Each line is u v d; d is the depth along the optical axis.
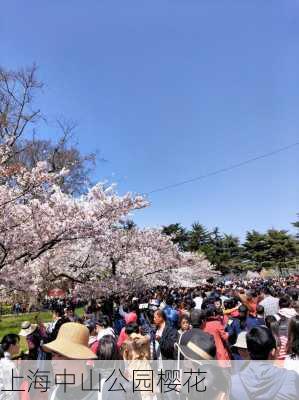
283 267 62.62
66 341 3.06
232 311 9.08
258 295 11.27
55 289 16.91
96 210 14.04
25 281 12.71
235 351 5.92
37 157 26.83
